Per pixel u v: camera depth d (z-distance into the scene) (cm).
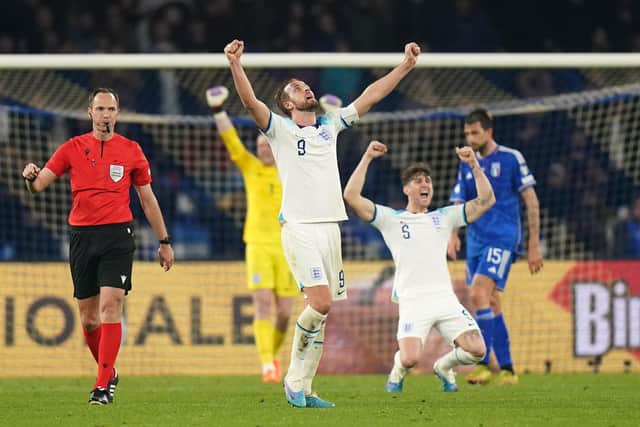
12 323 4312
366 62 4234
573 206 6244
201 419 2473
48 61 4244
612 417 2527
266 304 3903
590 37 7344
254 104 2638
